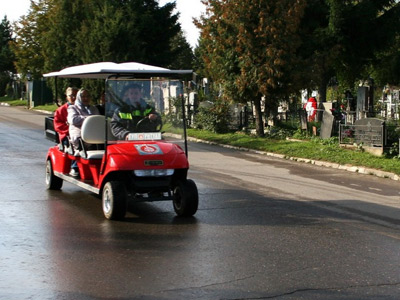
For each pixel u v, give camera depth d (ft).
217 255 22.74
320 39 89.20
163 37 123.34
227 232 26.71
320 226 28.35
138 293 18.13
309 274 20.42
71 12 124.26
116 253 22.82
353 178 45.65
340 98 113.29
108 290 18.40
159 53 124.16
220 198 35.50
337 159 52.80
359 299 17.92
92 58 104.53
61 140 35.04
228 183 41.55
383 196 37.70
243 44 69.46
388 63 96.84
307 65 71.36
